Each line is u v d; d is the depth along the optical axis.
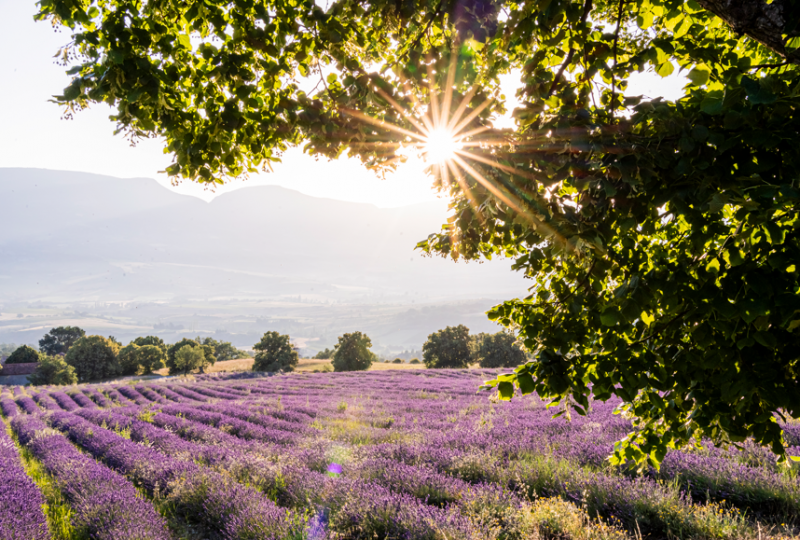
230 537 5.06
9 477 7.66
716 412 2.11
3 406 28.47
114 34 1.65
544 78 2.05
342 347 58.34
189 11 1.86
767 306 1.52
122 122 1.96
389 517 4.80
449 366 56.78
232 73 1.88
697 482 5.30
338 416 14.70
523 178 1.69
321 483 6.27
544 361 1.97
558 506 4.65
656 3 2.08
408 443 8.98
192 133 2.07
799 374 1.82
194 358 61.50
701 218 1.70
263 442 10.82
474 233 2.74
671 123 1.54
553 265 2.40
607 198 1.71
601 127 1.61
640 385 1.96
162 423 14.68
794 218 1.62
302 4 1.92
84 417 17.64
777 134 1.44
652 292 1.84
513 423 10.70
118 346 69.12
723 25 2.12
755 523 4.27
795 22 1.40
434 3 1.83
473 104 1.90
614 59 1.99
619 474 5.78
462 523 4.42
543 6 1.73
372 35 2.33
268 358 61.09
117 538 5.00
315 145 2.09
